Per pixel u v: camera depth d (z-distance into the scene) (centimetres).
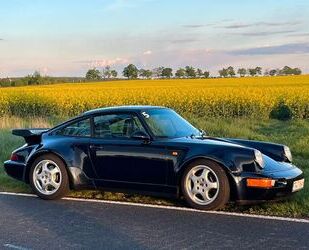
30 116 2558
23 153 702
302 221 537
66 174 661
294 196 630
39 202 655
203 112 2341
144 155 614
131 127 636
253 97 2303
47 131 704
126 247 458
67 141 671
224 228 513
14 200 670
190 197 592
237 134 1358
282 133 1448
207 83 4791
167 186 605
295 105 2141
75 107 2645
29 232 512
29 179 686
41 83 7456
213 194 584
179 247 454
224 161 570
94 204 635
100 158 643
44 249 456
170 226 525
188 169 590
